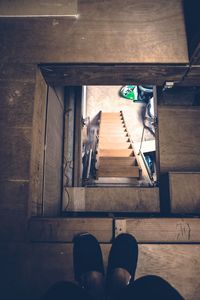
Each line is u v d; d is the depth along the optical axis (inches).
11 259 92.4
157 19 110.3
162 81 121.3
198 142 152.3
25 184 96.5
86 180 233.5
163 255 93.5
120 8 111.4
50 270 91.9
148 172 247.4
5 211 94.7
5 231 93.7
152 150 269.4
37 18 110.3
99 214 159.6
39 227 95.4
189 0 105.3
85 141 268.8
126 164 232.7
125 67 108.3
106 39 108.3
